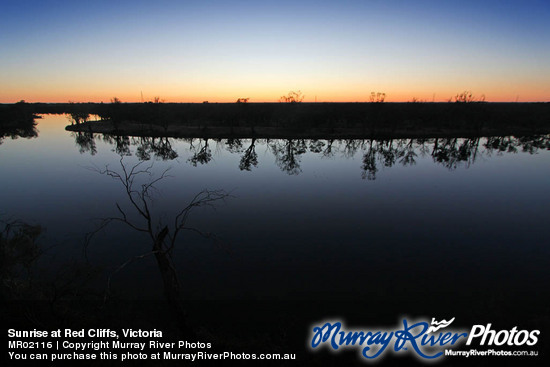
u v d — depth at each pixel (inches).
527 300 411.2
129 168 1338.6
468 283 469.4
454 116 2674.7
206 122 3117.6
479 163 1513.3
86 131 2829.7
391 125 2625.5
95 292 397.1
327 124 2854.3
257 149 1966.0
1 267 315.3
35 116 4938.5
